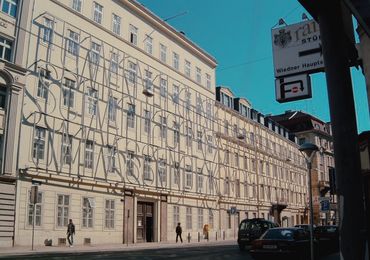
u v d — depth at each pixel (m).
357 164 4.46
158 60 44.31
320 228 26.73
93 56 36.03
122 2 40.03
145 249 28.23
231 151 56.84
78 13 34.91
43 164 30.31
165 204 42.69
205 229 46.53
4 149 27.88
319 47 7.43
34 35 30.83
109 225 35.44
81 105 34.12
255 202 61.72
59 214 31.12
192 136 48.66
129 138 38.72
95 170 34.59
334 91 4.61
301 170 82.56
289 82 7.69
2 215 27.16
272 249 17.92
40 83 30.94
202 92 52.19
